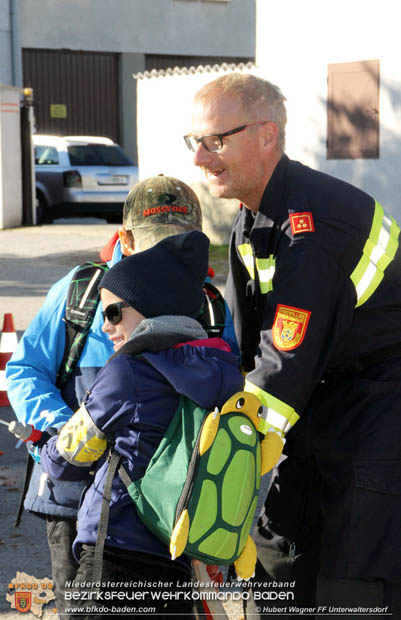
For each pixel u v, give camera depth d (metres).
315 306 2.57
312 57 13.98
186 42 27.83
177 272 2.38
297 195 2.67
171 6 27.48
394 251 2.70
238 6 28.23
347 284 2.64
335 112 13.92
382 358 2.71
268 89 2.70
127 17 27.08
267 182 2.71
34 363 2.76
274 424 2.53
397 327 2.72
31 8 25.95
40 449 2.55
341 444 2.69
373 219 2.70
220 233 15.97
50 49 26.45
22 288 12.05
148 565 2.28
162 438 2.26
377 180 13.71
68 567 2.64
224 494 2.20
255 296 2.81
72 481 2.47
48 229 18.30
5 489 5.18
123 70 27.36
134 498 2.23
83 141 20.12
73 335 2.74
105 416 2.27
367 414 2.68
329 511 2.70
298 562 2.89
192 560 2.29
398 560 2.64
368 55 13.52
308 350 2.57
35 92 26.67
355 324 2.69
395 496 2.65
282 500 2.91
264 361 2.59
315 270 2.59
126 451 2.27
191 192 2.80
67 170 19.44
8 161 18.47
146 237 2.72
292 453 2.86
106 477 2.30
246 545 2.33
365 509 2.65
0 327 9.47
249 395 2.32
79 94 27.25
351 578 2.64
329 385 2.77
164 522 2.19
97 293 2.74
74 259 14.56
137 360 2.29
